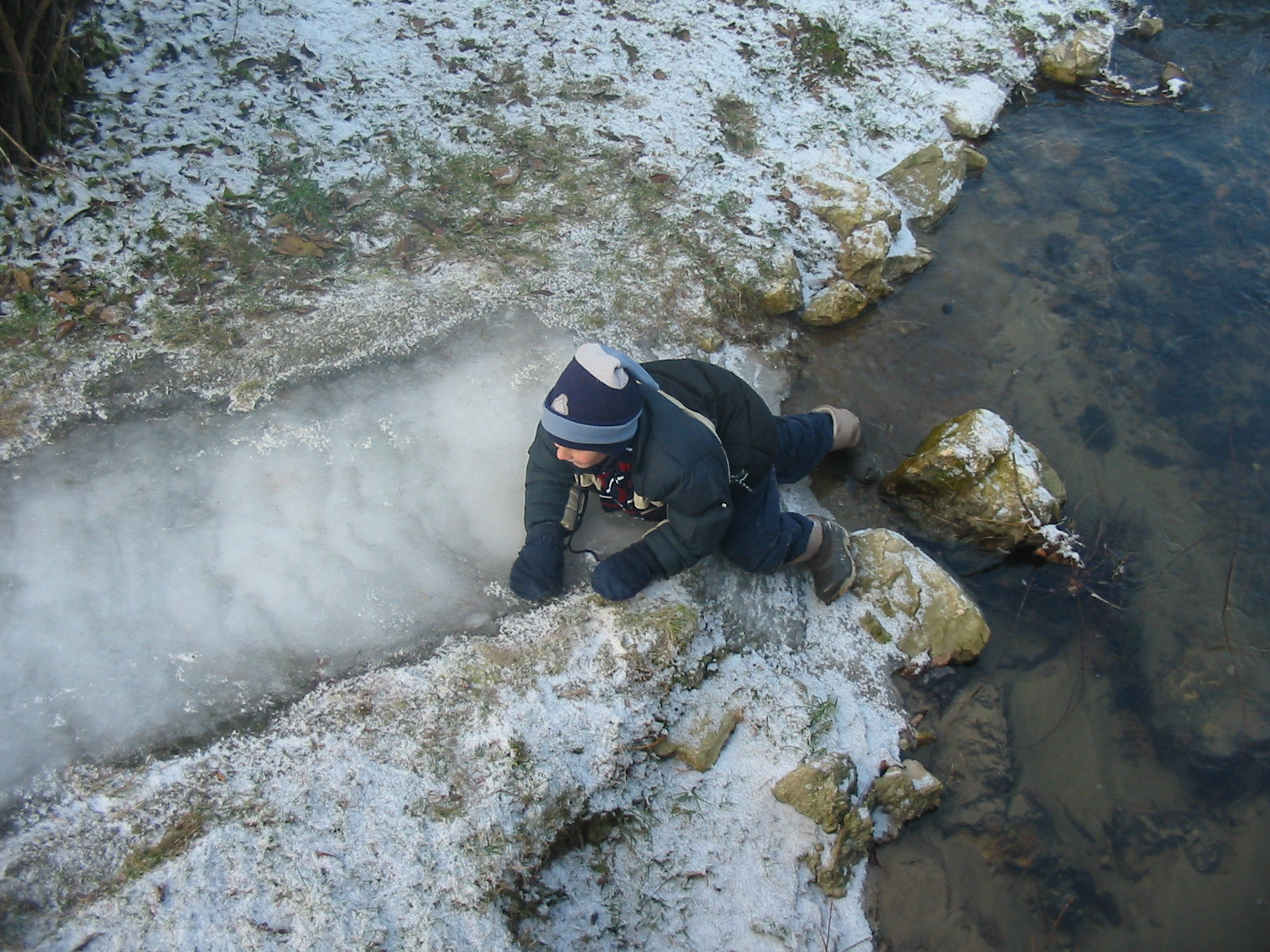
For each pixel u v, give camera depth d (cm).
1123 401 454
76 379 364
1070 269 507
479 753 294
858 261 478
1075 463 431
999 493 392
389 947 258
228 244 417
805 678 350
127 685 295
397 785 285
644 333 426
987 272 505
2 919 249
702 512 300
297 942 254
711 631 341
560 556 331
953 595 372
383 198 456
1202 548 406
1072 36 630
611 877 296
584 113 516
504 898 273
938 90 585
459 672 311
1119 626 383
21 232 399
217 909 257
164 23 488
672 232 468
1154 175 558
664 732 318
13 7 382
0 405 351
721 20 581
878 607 370
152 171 432
